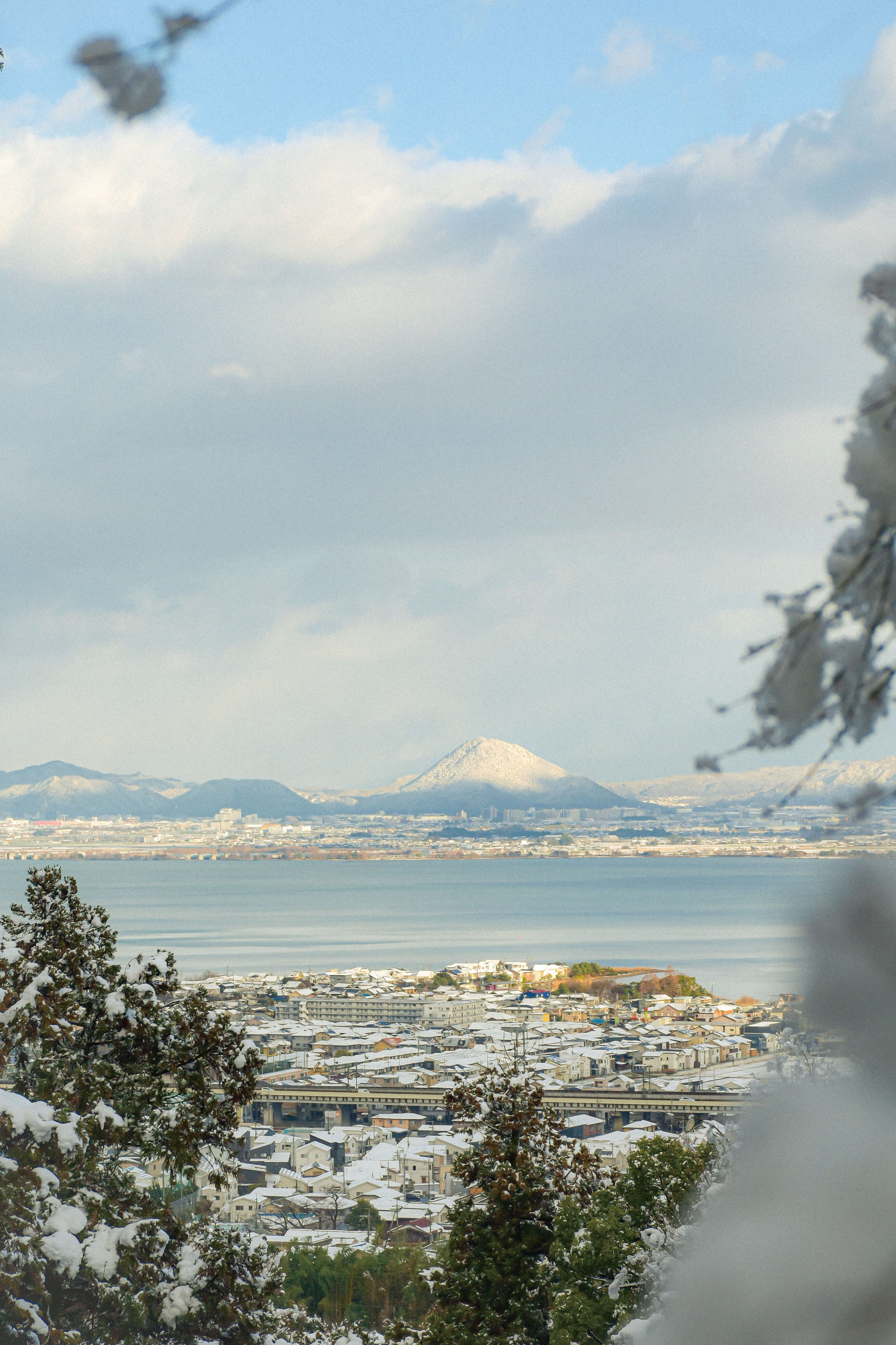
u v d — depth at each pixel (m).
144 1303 27.98
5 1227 24.72
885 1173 5.00
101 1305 27.58
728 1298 5.44
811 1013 4.84
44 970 31.67
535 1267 45.31
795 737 3.89
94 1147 30.08
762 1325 5.28
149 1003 33.25
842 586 3.85
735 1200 5.60
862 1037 4.79
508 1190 45.38
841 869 4.41
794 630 3.90
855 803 3.82
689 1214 6.95
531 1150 47.88
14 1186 25.55
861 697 3.81
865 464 3.75
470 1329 44.59
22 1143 26.75
